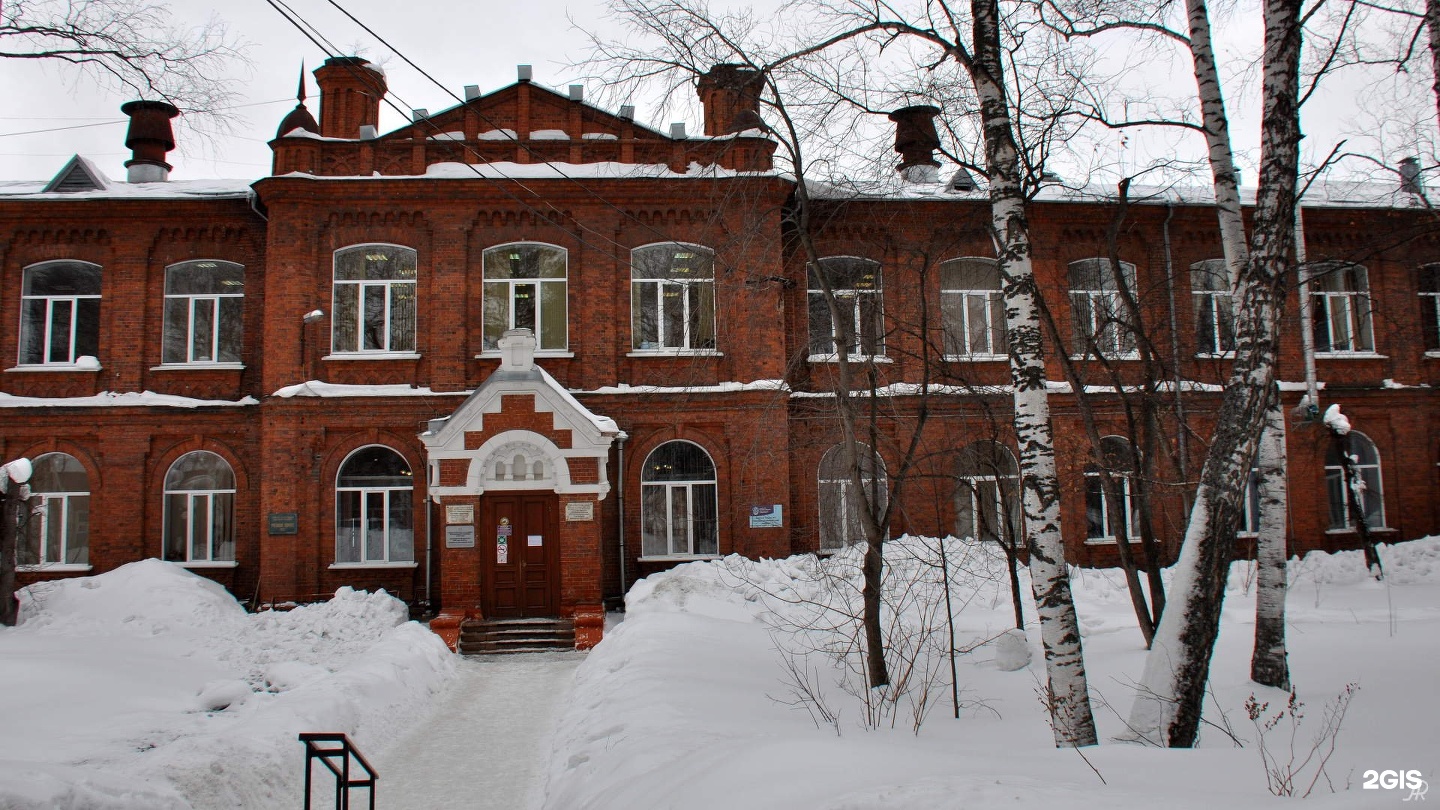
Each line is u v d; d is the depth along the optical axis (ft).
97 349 72.28
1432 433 80.89
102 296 72.13
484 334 69.36
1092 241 76.28
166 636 58.23
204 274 73.26
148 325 71.87
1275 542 37.14
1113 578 65.77
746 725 32.22
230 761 30.73
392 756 37.58
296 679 48.42
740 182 54.70
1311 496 77.36
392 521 67.82
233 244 72.90
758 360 68.74
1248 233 76.79
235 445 70.69
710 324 70.03
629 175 68.33
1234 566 66.03
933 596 56.34
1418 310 81.92
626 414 68.69
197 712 42.80
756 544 66.95
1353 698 33.19
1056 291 74.59
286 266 67.67
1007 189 32.09
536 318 69.92
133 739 37.29
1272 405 37.76
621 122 70.28
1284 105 29.55
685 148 69.05
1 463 69.97
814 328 72.95
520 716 43.83
